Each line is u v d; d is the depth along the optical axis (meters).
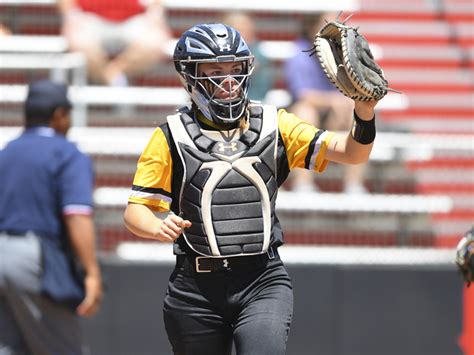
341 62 15.92
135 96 33.41
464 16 39.66
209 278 16.41
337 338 30.27
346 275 30.36
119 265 29.89
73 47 33.72
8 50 33.88
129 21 34.28
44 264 21.11
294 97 32.50
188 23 36.19
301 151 16.56
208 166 16.27
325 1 35.12
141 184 16.45
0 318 21.73
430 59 38.47
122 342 29.78
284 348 15.78
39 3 34.72
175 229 15.57
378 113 37.00
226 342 16.77
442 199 32.81
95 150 32.62
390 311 30.44
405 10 39.12
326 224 32.62
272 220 16.62
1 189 21.30
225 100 16.19
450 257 31.89
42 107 21.77
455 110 37.47
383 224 32.81
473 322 30.58
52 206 21.27
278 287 16.44
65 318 21.55
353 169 32.91
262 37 36.34
